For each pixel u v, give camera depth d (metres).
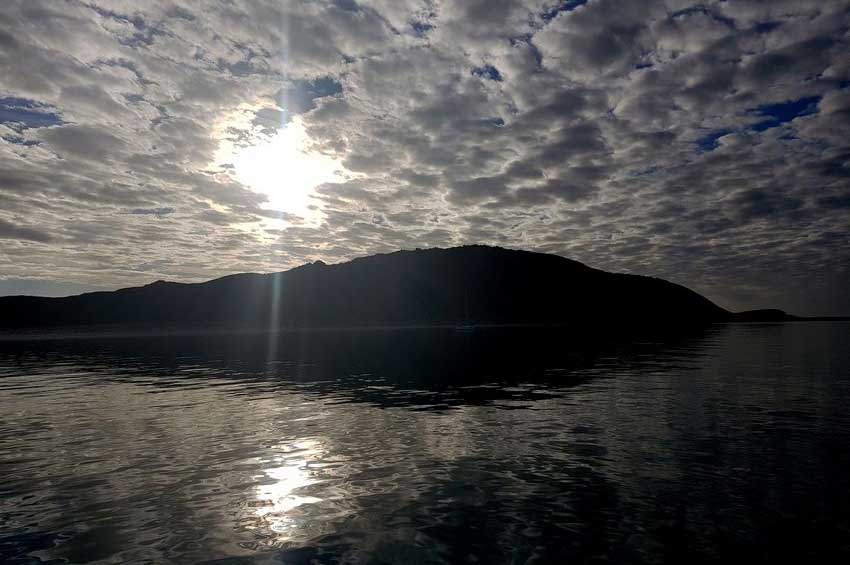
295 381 25.75
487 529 7.39
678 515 7.78
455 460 10.94
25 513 8.20
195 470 10.42
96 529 7.55
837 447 11.61
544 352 47.03
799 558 6.40
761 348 49.34
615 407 17.22
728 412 16.06
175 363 38.88
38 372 33.19
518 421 15.05
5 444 12.86
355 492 9.02
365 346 61.53
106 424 15.37
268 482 9.62
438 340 76.62
